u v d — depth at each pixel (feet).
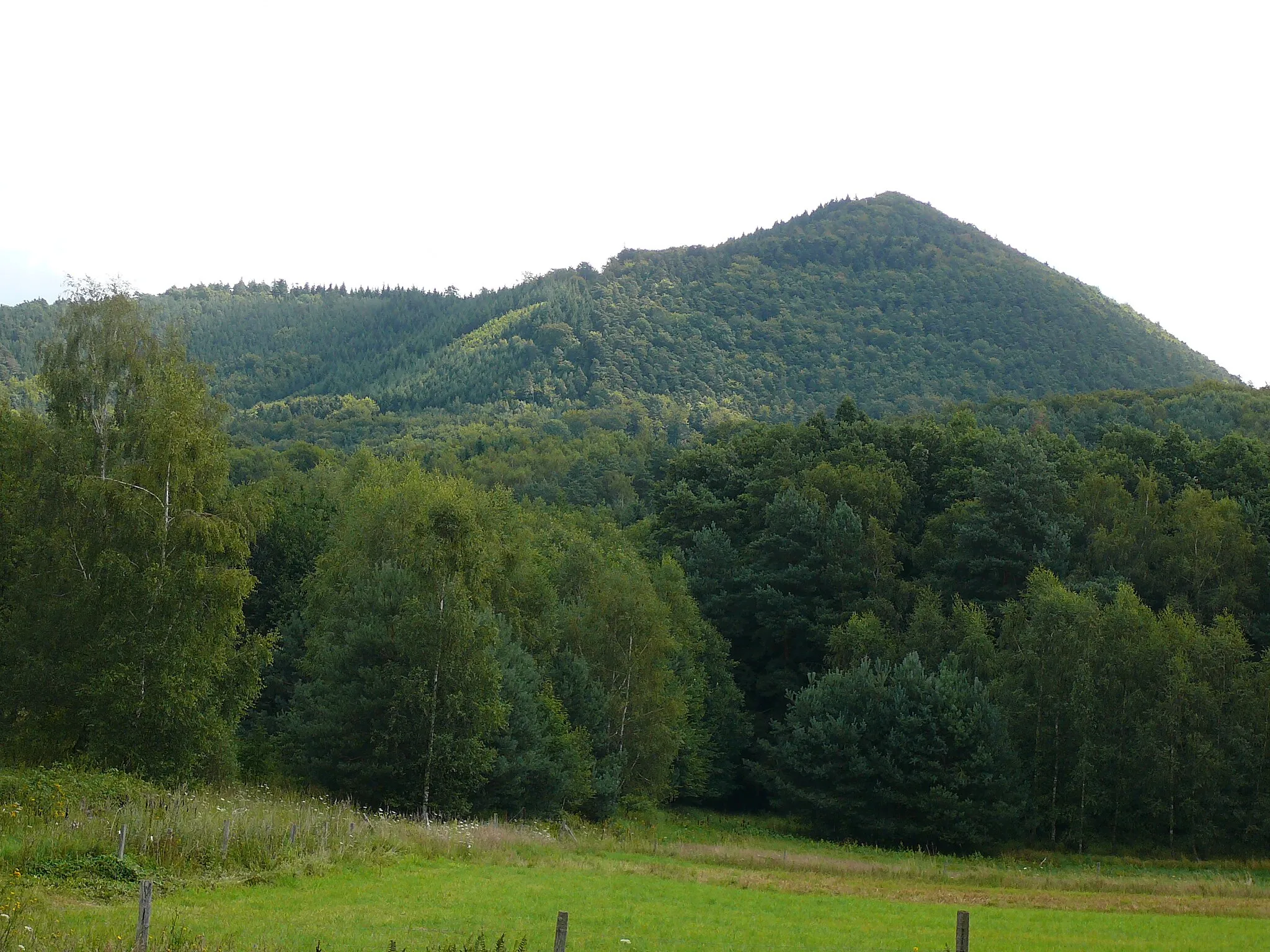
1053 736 219.41
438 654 154.30
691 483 336.08
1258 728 211.41
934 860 191.52
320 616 195.42
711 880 123.75
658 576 248.52
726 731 255.91
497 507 220.84
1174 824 212.64
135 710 125.49
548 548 272.10
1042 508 272.31
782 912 101.35
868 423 344.90
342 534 201.57
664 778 213.05
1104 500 285.02
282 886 87.40
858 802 212.02
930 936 92.38
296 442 572.51
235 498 144.15
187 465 137.39
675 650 221.87
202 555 134.51
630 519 439.22
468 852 118.73
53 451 139.54
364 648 161.07
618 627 212.43
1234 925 111.34
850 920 100.01
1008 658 229.25
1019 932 99.60
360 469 263.90
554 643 202.90
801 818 230.89
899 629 260.83
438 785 153.28
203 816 98.32
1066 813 213.05
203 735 130.21
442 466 523.29
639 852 147.43
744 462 345.51
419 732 153.79
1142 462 314.55
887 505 294.87
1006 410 485.15
